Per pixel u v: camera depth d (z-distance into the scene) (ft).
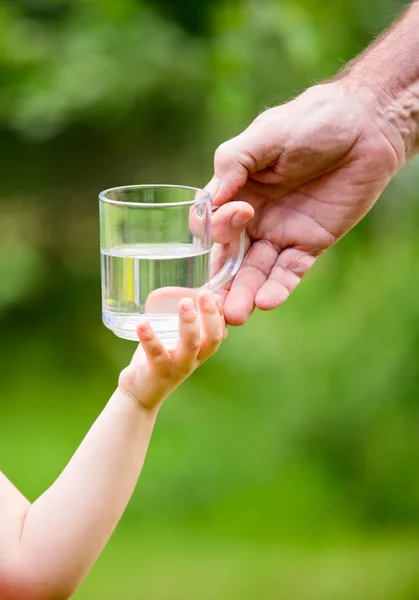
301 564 23.93
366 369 25.02
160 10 36.35
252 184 10.14
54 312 39.19
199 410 30.66
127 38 34.60
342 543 24.64
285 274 10.09
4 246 37.63
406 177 25.55
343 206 10.20
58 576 9.21
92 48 34.40
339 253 26.55
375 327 24.95
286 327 26.58
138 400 9.25
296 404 25.96
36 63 34.71
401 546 24.41
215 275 9.41
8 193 37.50
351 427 25.22
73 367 37.81
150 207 8.09
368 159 10.10
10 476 29.84
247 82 26.68
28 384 36.58
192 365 8.67
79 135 36.52
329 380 25.50
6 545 9.29
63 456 31.19
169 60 34.63
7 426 33.42
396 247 25.88
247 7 27.09
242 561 24.16
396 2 28.22
